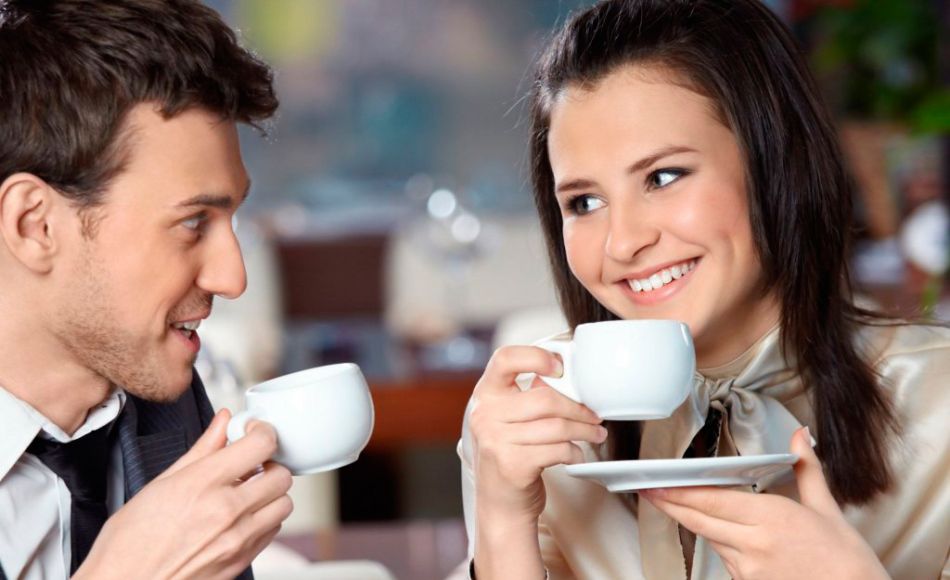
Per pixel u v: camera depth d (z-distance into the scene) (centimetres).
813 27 480
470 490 192
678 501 141
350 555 235
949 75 455
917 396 181
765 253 169
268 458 141
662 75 164
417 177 890
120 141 149
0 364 159
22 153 149
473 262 525
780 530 137
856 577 136
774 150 170
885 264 443
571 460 152
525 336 337
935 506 178
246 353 311
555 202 189
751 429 174
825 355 178
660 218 163
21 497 165
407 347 416
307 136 886
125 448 173
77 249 152
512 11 883
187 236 155
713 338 180
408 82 888
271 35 876
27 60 149
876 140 460
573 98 168
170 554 137
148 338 157
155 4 152
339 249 761
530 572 161
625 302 171
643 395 145
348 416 146
